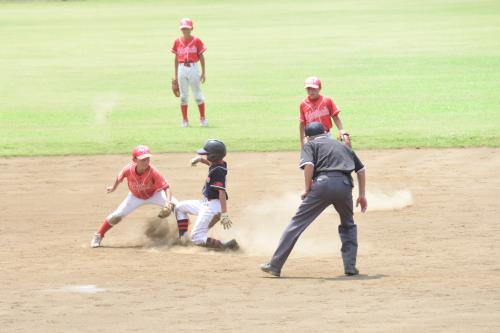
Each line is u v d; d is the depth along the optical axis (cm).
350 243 3253
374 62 11962
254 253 3722
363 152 6094
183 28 7088
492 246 3650
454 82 9744
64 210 4669
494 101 8288
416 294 2827
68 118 7912
